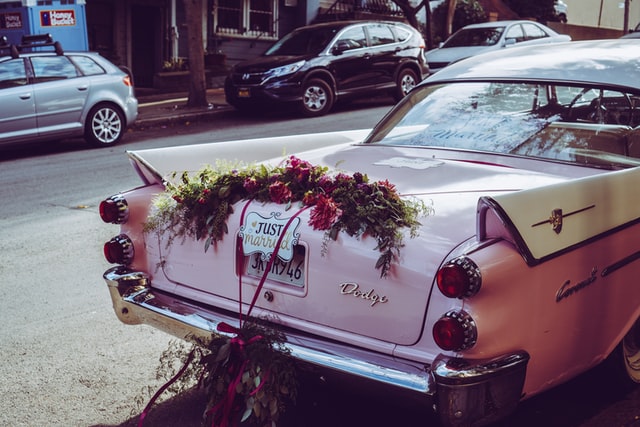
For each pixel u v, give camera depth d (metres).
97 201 8.36
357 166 3.74
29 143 11.80
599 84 3.89
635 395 3.82
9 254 6.39
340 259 3.00
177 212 3.58
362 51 15.27
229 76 14.95
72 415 3.68
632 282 3.34
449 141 4.01
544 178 3.40
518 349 2.76
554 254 2.81
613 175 3.20
